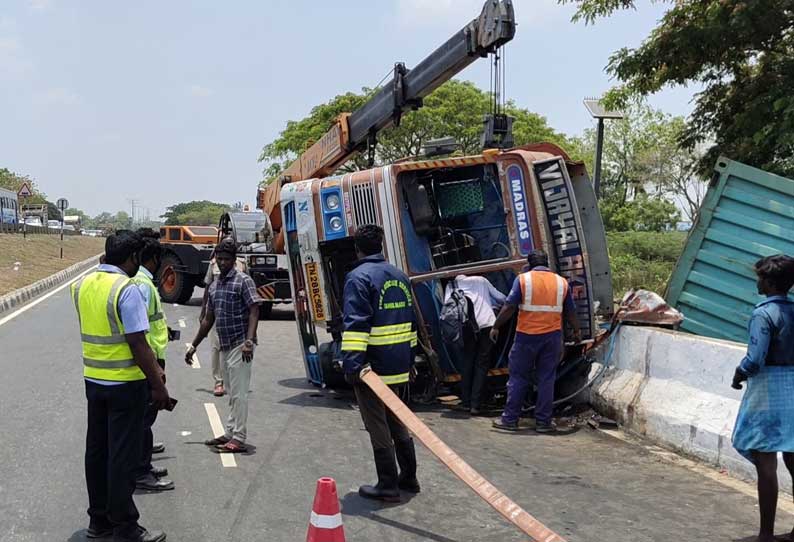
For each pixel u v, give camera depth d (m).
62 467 6.26
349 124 12.03
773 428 4.74
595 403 8.45
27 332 14.61
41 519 5.17
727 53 13.03
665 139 39.91
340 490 5.90
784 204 8.36
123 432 4.66
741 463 6.27
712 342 7.04
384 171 8.85
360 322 5.51
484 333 8.52
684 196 39.69
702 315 8.97
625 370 8.23
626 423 7.83
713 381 6.95
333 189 9.21
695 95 14.13
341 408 8.81
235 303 6.77
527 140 35.69
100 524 4.84
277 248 14.83
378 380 5.39
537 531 4.27
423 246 8.90
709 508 5.59
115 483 4.63
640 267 18.81
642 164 40.34
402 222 8.80
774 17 11.94
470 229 9.29
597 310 9.35
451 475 6.34
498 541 4.93
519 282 7.86
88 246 60.22
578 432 7.90
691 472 6.47
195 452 6.85
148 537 4.74
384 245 8.84
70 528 5.03
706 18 12.66
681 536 5.05
